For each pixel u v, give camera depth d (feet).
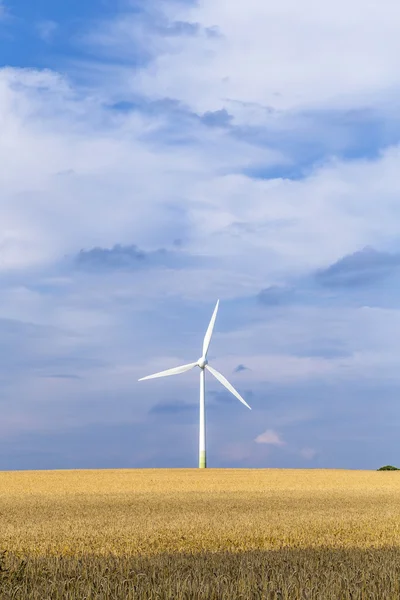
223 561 73.46
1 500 188.24
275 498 192.44
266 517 134.10
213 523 121.60
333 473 342.23
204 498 193.26
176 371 321.11
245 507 161.38
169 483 266.57
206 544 93.97
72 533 106.42
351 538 101.81
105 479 292.20
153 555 80.69
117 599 55.21
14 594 56.70
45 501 183.93
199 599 55.62
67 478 299.17
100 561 72.54
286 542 97.04
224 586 57.88
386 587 58.54
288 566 69.46
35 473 340.18
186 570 67.05
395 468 387.55
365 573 63.57
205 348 327.88
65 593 56.80
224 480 284.82
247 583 60.08
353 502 177.99
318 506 164.45
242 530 110.22
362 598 55.67
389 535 105.81
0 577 62.54
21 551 87.04
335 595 55.93
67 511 151.84
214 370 325.42
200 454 367.04
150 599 55.06
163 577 62.64
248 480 284.82
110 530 110.01
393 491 223.10
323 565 71.15
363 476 315.37
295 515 138.92
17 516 139.33
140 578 61.31
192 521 125.39
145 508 159.33
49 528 114.01
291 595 57.26
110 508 160.04
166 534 104.94
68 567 69.36
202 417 365.61
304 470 374.84
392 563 70.74
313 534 105.91
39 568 67.87
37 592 56.44
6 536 102.94
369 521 126.31
